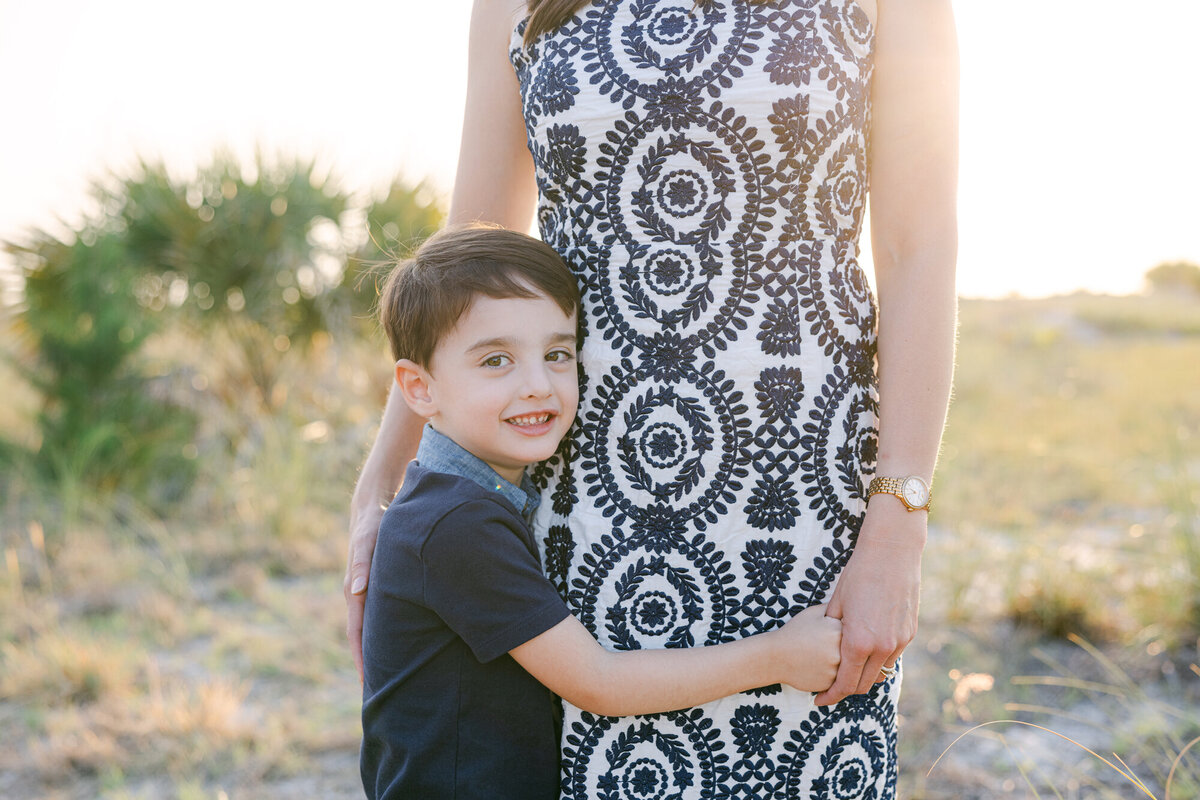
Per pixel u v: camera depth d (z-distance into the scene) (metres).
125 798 2.66
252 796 2.77
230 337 6.92
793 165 1.32
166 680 3.48
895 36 1.35
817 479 1.36
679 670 1.29
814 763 1.36
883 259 1.38
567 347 1.37
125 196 6.95
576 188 1.39
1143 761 2.69
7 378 6.84
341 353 6.88
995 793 2.62
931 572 4.26
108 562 4.57
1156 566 3.82
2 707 3.30
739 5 1.31
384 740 1.37
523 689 1.34
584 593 1.39
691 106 1.31
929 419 1.30
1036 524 4.97
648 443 1.35
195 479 5.83
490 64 1.57
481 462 1.39
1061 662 3.47
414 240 1.73
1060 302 20.25
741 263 1.33
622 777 1.36
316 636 3.81
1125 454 6.73
